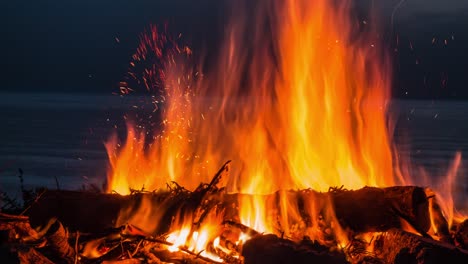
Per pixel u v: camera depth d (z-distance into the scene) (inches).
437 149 992.2
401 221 229.0
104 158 782.5
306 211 230.4
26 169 663.8
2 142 991.0
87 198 228.8
